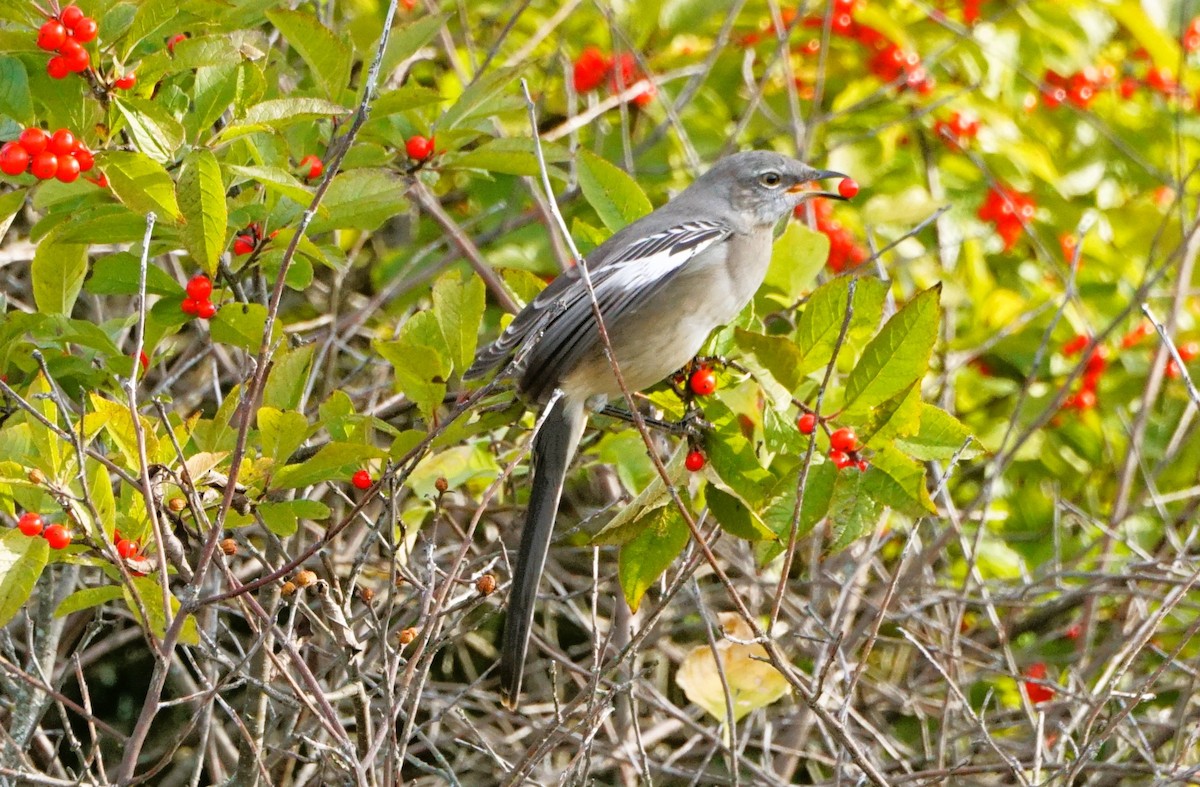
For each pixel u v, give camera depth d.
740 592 11.70
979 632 13.84
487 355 8.73
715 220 9.80
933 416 8.09
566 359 8.94
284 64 9.76
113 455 7.82
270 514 7.79
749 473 7.97
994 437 13.77
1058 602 13.32
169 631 6.61
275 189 7.81
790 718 11.91
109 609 11.55
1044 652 14.07
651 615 7.68
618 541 8.01
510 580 8.85
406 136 9.45
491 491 7.14
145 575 7.21
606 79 14.17
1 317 8.28
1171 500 14.00
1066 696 11.02
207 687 7.69
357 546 12.10
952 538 12.21
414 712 7.21
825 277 13.07
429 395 7.88
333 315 12.41
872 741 12.31
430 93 8.05
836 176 10.35
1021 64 14.98
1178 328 14.48
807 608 10.76
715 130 14.36
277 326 8.19
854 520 7.86
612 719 11.96
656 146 14.21
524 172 9.43
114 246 11.70
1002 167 14.52
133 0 7.88
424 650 7.69
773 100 14.82
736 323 9.68
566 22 14.70
